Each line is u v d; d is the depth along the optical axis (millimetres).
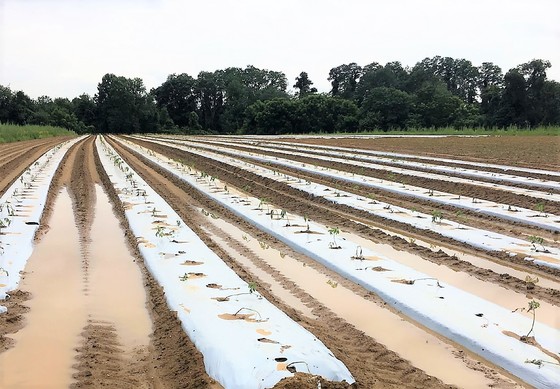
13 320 5570
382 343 5148
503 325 5359
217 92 99625
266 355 4410
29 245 8391
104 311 5891
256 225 10117
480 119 59750
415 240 9055
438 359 4840
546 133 38781
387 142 33906
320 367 4281
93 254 8148
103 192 14359
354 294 6453
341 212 11430
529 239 8883
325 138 44625
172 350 4867
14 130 45906
